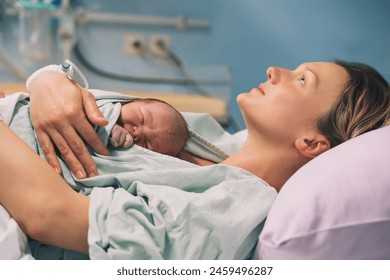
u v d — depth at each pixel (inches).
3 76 105.8
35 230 35.0
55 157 38.7
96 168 39.4
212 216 36.7
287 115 44.4
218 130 53.6
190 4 109.6
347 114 44.7
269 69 47.1
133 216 35.9
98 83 109.1
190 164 43.1
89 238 34.4
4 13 103.3
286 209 36.8
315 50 111.0
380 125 44.8
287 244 35.5
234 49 111.0
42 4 97.3
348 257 35.9
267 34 110.8
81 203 35.8
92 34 107.5
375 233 35.4
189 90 111.0
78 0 107.3
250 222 37.6
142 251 34.7
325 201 36.1
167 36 109.4
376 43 111.0
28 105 42.7
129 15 108.0
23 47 103.1
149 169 41.1
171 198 37.2
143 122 43.9
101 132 40.8
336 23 110.6
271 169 45.6
